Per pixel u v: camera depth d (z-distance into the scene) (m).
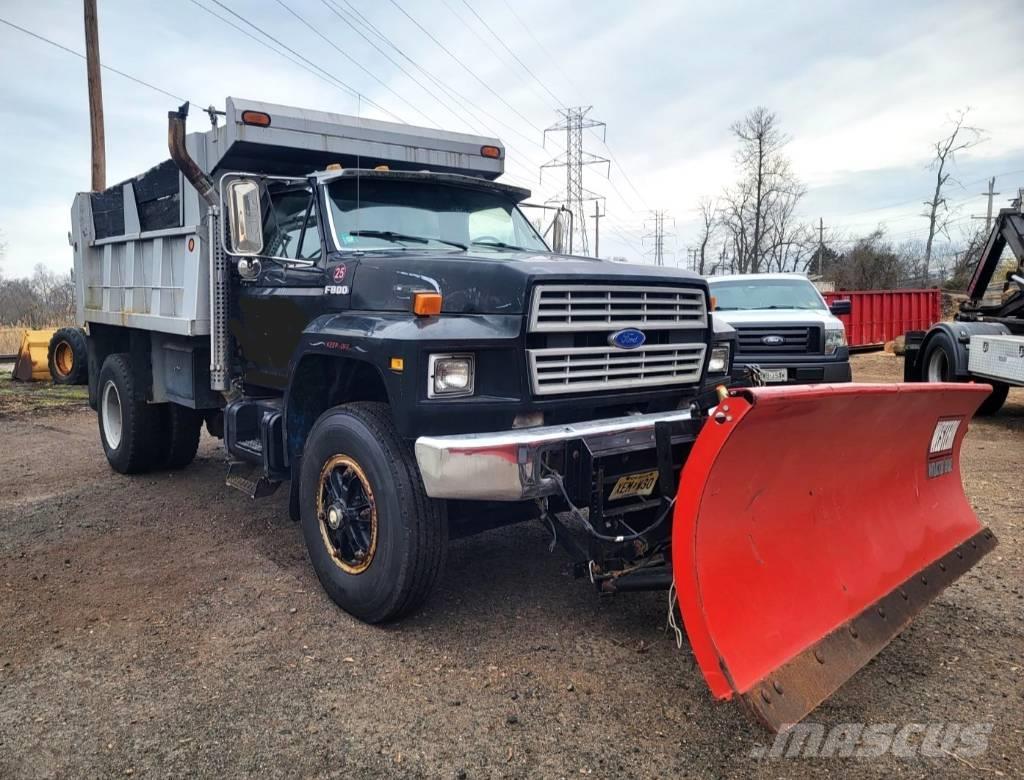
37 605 4.09
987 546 4.05
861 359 19.89
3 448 8.47
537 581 4.39
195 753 2.77
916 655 3.48
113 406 7.24
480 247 5.08
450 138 5.96
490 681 3.27
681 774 2.64
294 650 3.56
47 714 3.03
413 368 3.46
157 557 4.85
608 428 3.56
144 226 6.29
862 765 2.69
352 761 2.72
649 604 4.06
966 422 4.17
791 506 3.17
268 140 5.11
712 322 4.39
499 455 3.27
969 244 42.81
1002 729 2.90
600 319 3.78
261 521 5.61
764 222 50.22
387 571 3.63
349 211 4.76
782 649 2.78
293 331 4.74
